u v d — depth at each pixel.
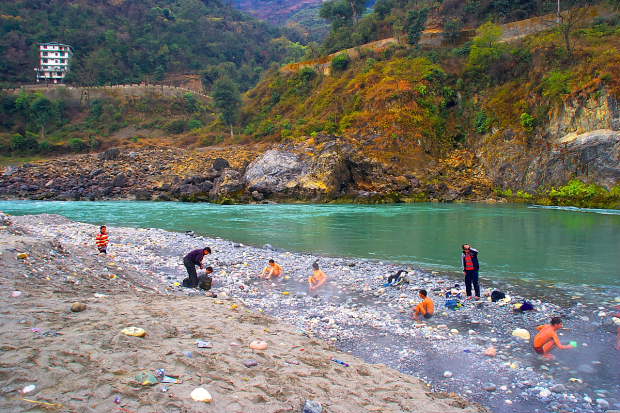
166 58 134.25
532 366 8.58
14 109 94.31
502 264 18.81
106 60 120.38
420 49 76.06
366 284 15.41
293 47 178.88
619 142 46.12
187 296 12.20
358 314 11.83
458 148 62.75
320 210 43.94
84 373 5.60
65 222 30.88
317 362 7.58
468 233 28.14
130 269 14.41
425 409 6.27
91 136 86.12
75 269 11.84
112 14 140.75
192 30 154.88
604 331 10.45
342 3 99.62
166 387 5.55
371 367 7.89
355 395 6.36
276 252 21.88
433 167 58.78
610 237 25.98
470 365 8.62
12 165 68.06
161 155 68.56
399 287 14.89
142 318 8.18
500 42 68.75
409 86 65.38
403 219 35.91
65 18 129.12
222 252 21.42
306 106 79.25
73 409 4.80
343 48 91.19
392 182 55.00
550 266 18.39
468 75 66.31
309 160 54.88
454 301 12.81
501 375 8.19
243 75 145.62
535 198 51.81
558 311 12.10
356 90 71.06
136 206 47.62
